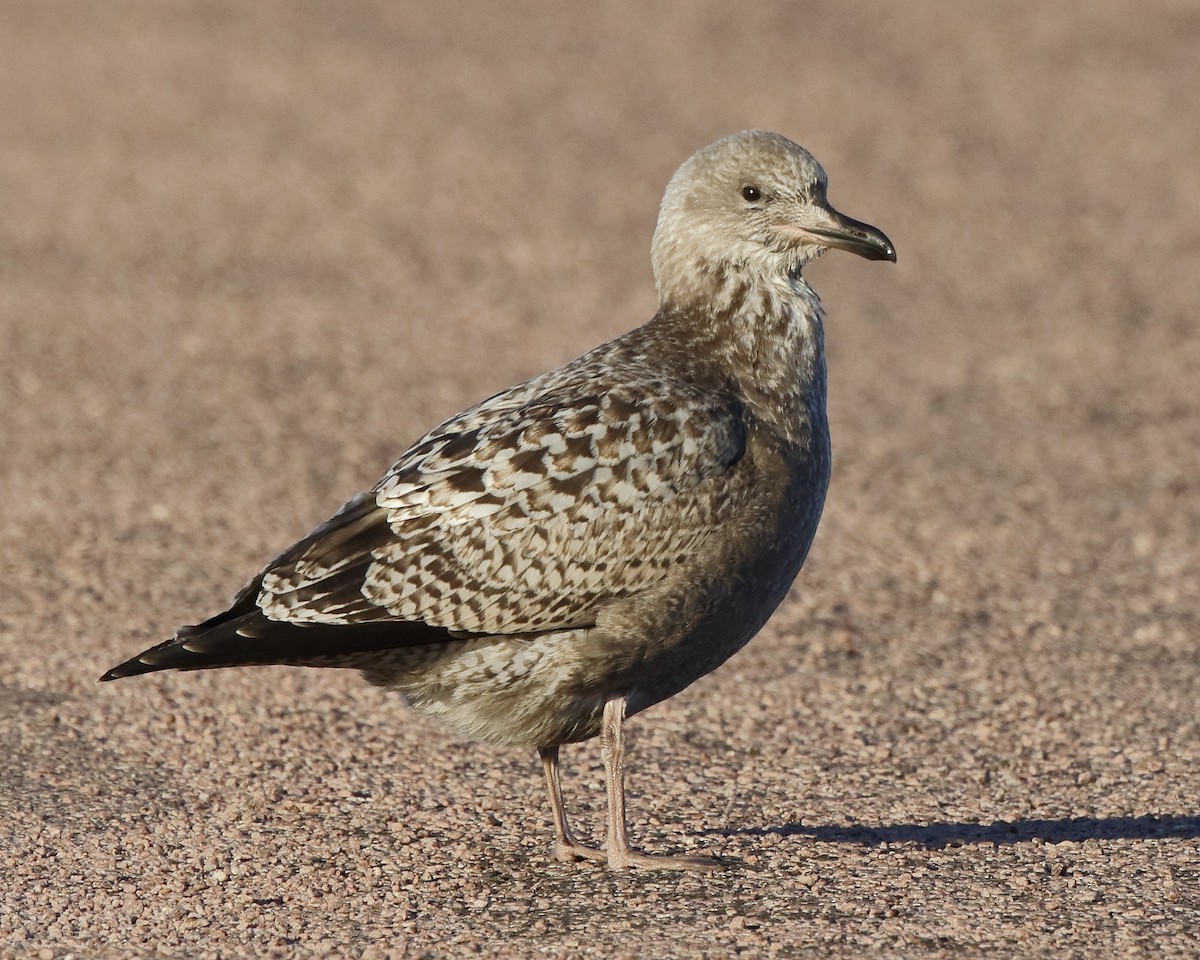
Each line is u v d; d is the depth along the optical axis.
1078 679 12.70
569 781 10.93
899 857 9.68
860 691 12.51
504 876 9.47
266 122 36.62
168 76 40.69
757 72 41.12
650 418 9.12
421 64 42.03
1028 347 22.92
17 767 10.93
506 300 25.11
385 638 9.05
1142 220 29.62
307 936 8.73
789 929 8.68
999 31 45.38
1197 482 17.70
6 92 38.81
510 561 8.96
